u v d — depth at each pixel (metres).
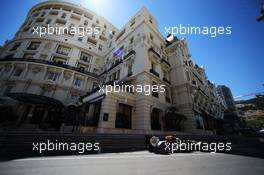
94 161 5.10
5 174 3.32
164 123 18.48
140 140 11.26
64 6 35.72
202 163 5.32
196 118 21.58
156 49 24.36
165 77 24.12
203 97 29.84
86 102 17.70
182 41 29.70
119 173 3.83
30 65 24.17
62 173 3.61
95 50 33.44
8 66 24.50
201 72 38.09
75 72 26.88
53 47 28.08
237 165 5.07
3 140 7.02
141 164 4.91
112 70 25.86
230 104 80.94
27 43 27.88
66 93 24.78
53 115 21.30
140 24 23.48
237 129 36.38
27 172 3.55
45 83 23.59
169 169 4.38
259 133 31.98
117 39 30.69
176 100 22.86
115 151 7.91
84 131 13.31
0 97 20.30
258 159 6.25
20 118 19.56
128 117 16.09
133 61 20.86
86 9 37.19
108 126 13.26
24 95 17.25
